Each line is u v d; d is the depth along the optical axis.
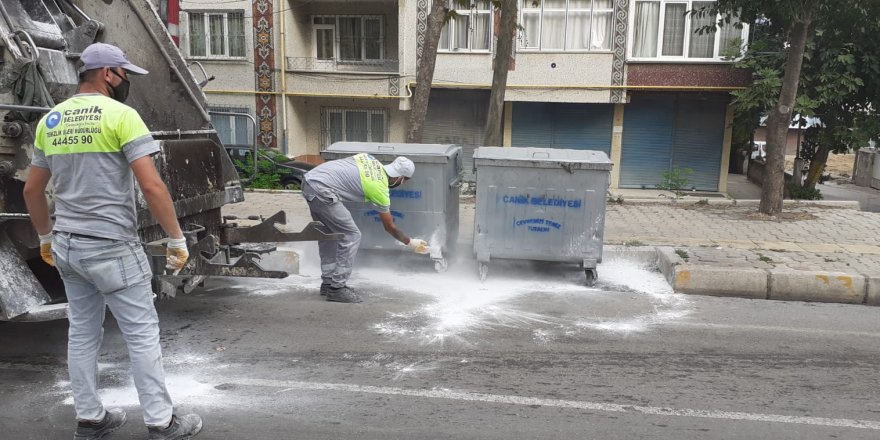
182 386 4.11
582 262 6.53
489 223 6.57
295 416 3.72
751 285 6.43
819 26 12.65
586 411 3.85
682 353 4.82
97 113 3.01
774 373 4.47
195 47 18.17
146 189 3.02
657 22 16.38
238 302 5.91
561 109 17.62
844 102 15.11
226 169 5.87
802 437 3.57
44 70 4.18
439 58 17.12
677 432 3.61
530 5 16.69
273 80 18.00
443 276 6.89
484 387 4.16
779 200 10.14
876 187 20.64
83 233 3.03
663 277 7.04
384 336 5.07
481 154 6.57
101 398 3.90
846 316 5.85
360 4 18.33
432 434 3.54
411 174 5.93
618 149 17.58
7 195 4.04
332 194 5.56
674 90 16.64
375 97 17.67
